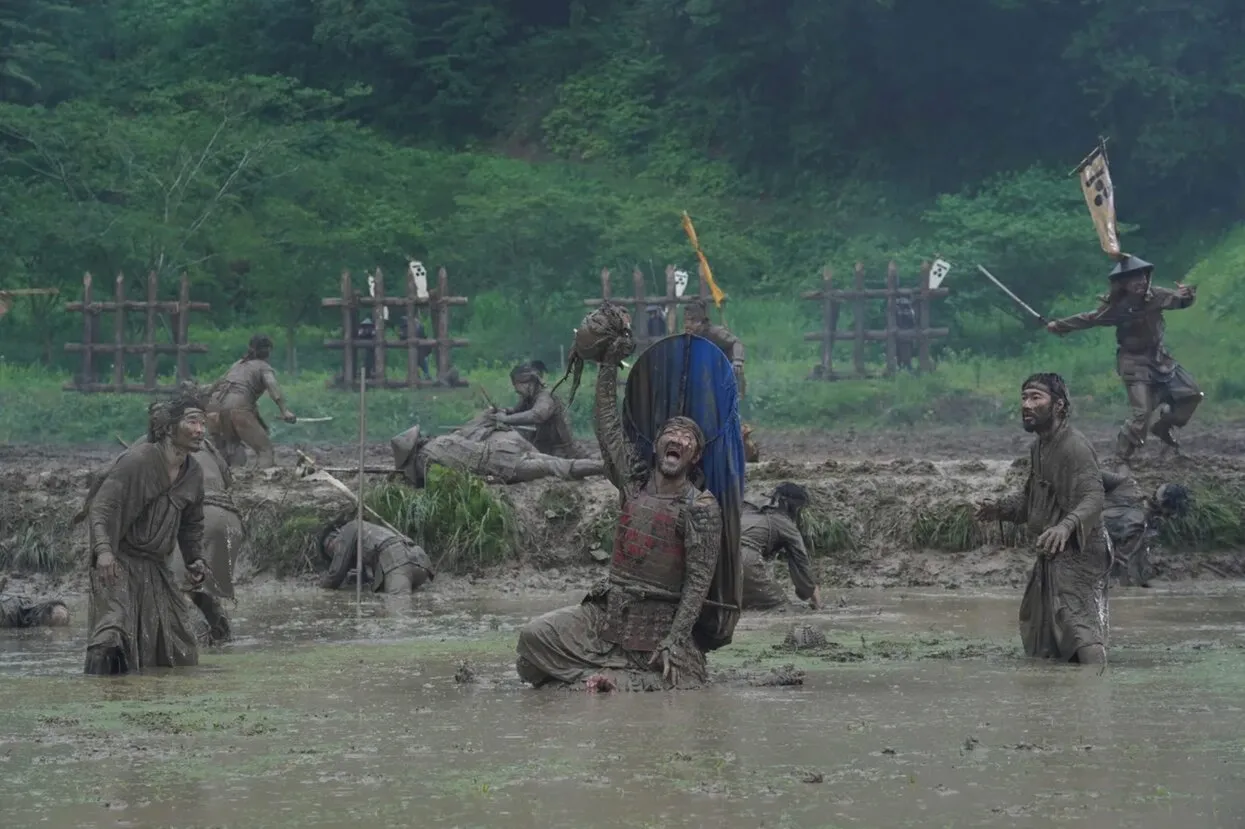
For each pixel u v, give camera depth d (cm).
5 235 9775
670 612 2406
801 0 11956
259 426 4897
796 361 8862
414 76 14075
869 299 8862
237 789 1681
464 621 3334
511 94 14025
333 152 12006
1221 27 11119
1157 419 4600
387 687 2395
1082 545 2634
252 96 12044
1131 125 11294
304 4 14175
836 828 1498
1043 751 1845
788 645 2830
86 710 2203
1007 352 9175
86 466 5412
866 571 4094
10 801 1634
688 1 12525
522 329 9800
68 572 4159
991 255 9375
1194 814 1543
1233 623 3155
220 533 3067
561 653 2394
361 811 1580
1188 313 9575
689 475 2464
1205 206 11300
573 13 14362
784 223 11888
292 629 3216
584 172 12738
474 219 10494
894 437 6838
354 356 8356
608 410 2464
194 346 8106
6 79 12512
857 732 1972
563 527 4278
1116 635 2970
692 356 2464
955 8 11544
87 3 14125
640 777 1716
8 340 9556
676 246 10594
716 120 12788
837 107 12312
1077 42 11062
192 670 2622
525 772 1748
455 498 4219
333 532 4138
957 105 12106
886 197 11881
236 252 10062
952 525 4175
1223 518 4219
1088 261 9438
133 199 10394
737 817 1540
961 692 2294
